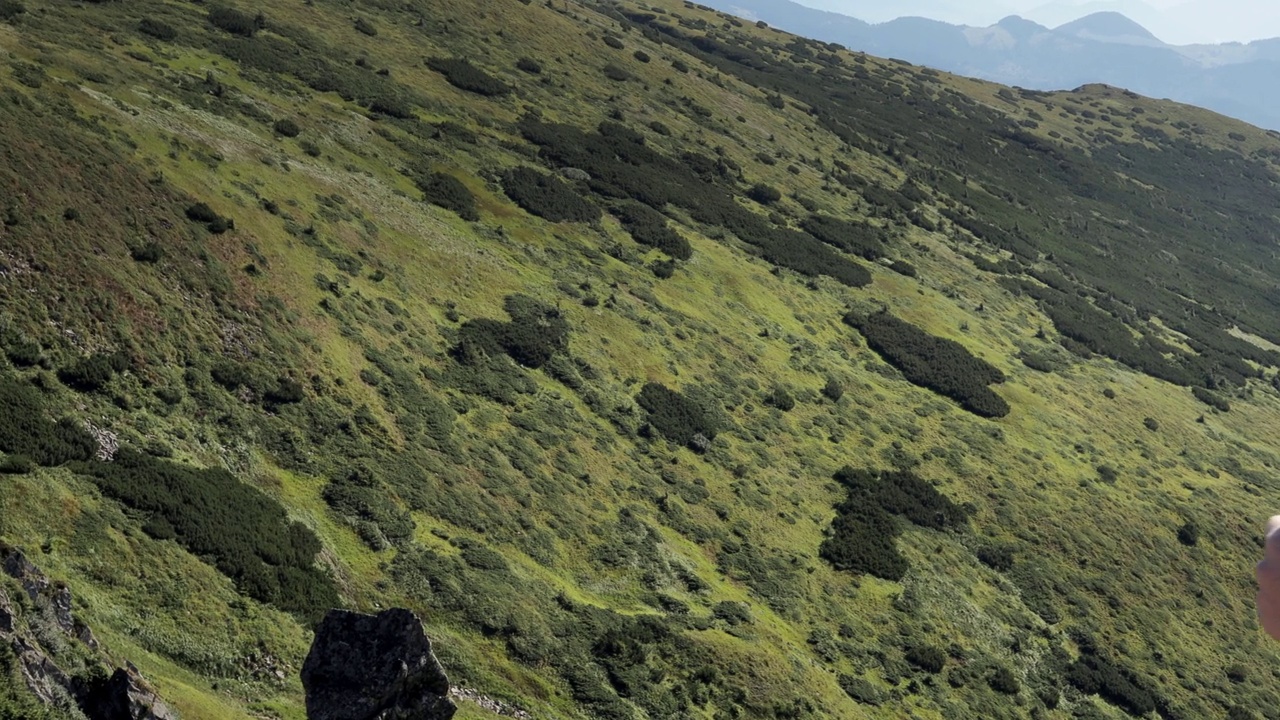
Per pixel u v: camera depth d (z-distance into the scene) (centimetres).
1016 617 7212
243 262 6375
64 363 4819
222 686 3612
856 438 8769
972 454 9125
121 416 4831
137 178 6312
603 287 9219
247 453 5244
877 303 11650
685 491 7138
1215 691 7125
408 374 6675
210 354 5594
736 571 6594
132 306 5397
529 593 5322
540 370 7681
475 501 5912
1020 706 6334
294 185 7800
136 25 9594
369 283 7306
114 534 4019
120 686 2483
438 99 11625
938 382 10262
